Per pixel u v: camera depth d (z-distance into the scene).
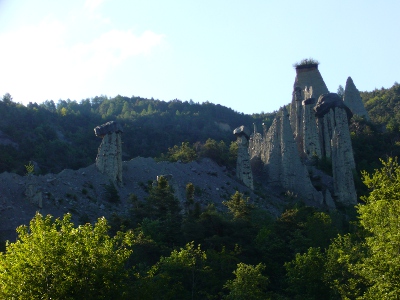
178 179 91.12
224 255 61.69
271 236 72.44
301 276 59.56
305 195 103.00
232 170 105.94
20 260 35.06
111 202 79.62
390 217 41.81
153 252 61.59
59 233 37.06
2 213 65.75
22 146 134.88
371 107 175.38
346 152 113.62
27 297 34.06
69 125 172.88
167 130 187.38
